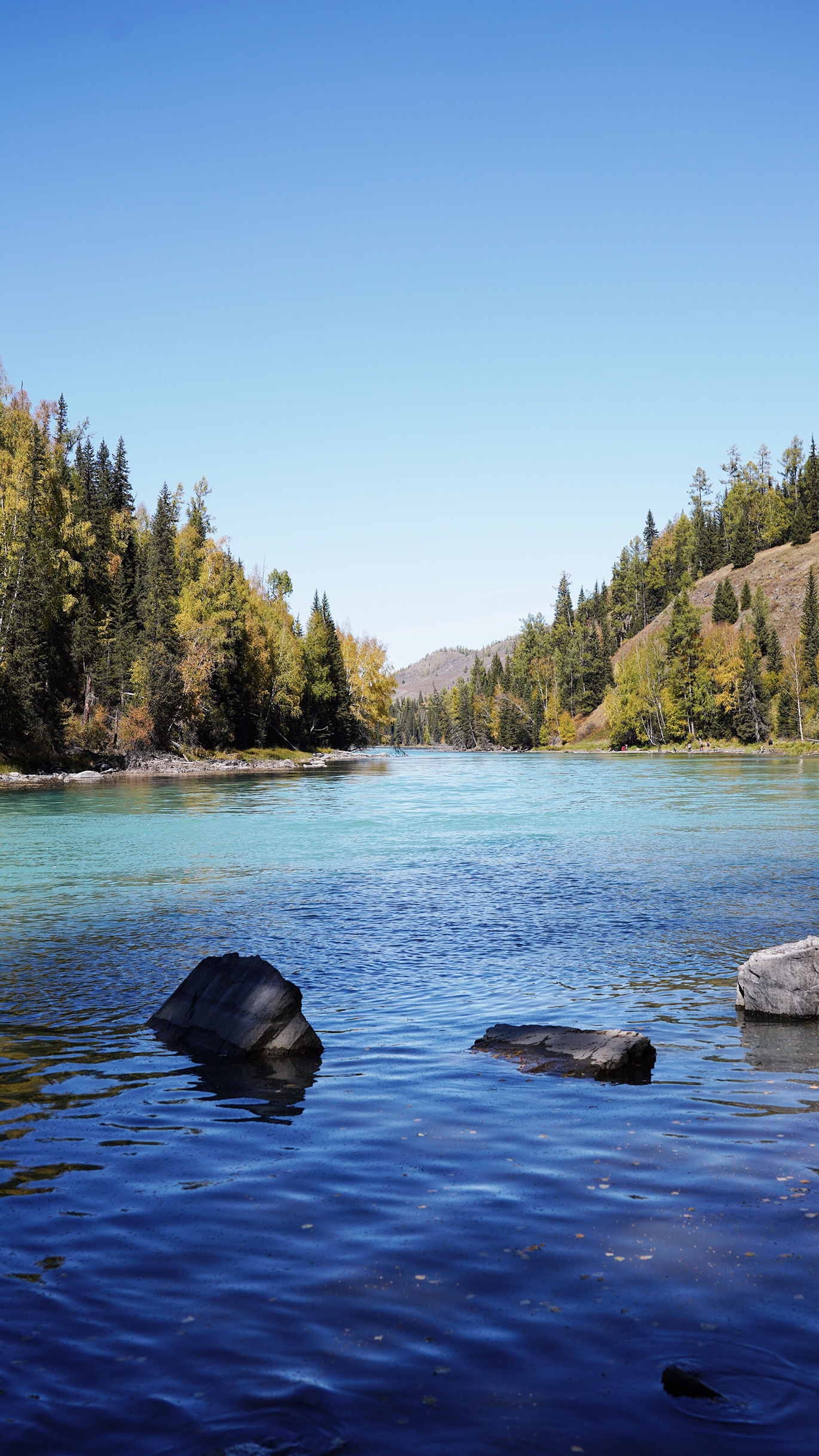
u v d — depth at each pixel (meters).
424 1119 7.00
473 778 69.25
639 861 22.88
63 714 73.44
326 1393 3.74
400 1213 5.38
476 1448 3.39
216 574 95.50
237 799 46.41
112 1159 6.30
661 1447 3.39
